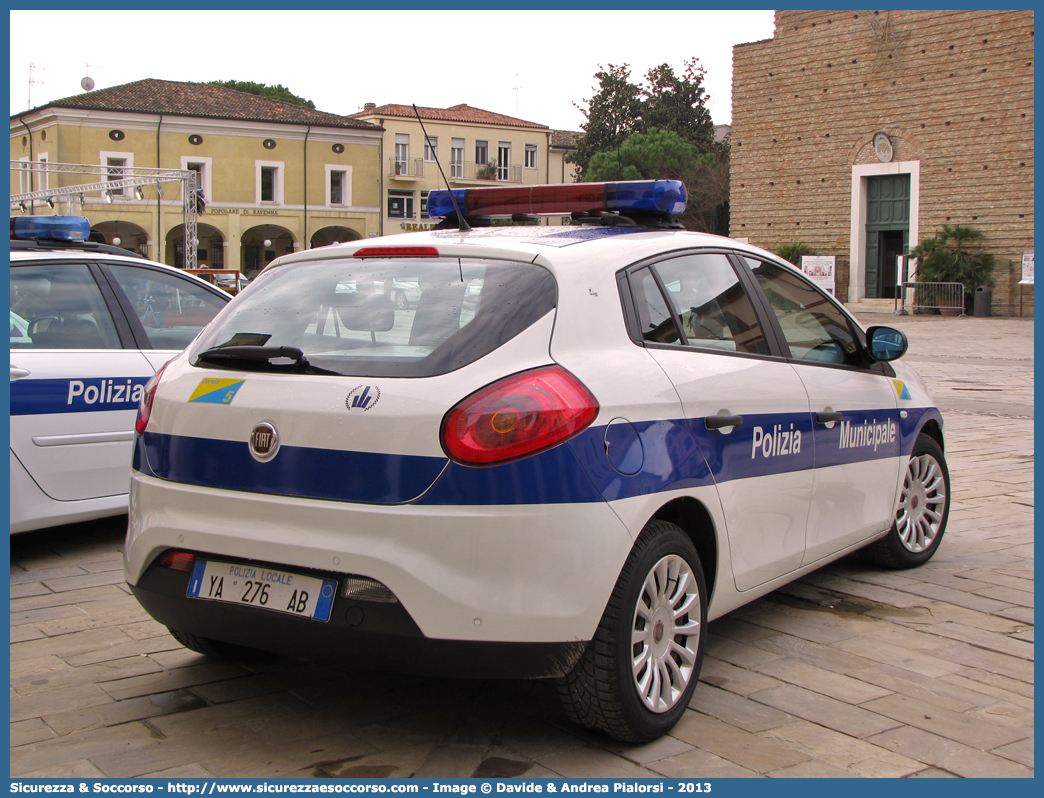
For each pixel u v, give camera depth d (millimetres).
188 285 5781
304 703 3334
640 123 69375
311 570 2791
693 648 3221
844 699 3439
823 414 4051
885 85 35438
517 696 3402
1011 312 32938
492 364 2797
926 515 5207
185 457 3057
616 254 3285
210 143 53375
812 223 37844
